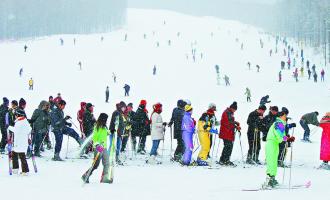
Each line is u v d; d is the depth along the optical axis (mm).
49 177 14883
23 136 15195
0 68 79750
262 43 109438
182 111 19984
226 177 15594
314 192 12367
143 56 96500
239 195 11922
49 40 115875
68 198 11375
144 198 11461
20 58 90062
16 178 14570
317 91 62938
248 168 18156
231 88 66250
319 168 18391
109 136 14172
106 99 52250
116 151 18891
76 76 75062
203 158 18844
